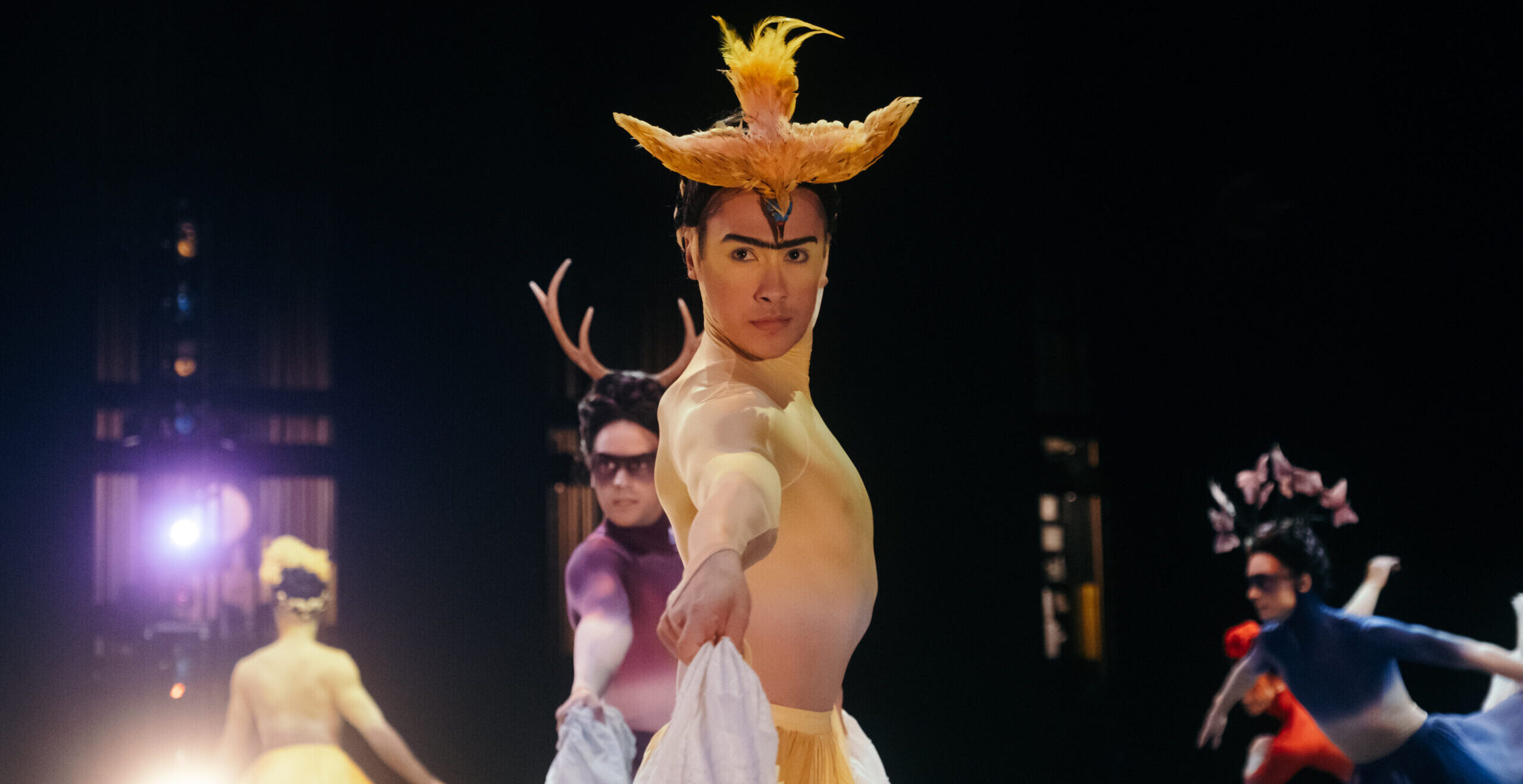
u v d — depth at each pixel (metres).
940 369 8.94
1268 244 10.09
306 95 7.47
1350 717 4.45
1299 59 10.12
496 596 7.35
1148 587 9.55
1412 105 10.18
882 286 8.84
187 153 7.18
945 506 8.82
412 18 7.66
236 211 7.27
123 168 7.02
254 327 7.26
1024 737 8.83
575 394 7.89
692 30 8.31
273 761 4.76
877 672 8.45
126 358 6.96
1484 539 10.05
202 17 7.30
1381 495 10.05
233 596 6.95
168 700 6.62
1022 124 9.48
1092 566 9.54
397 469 7.31
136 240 7.04
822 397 8.53
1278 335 10.06
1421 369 10.16
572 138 7.98
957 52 9.30
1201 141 10.00
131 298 7.00
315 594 5.06
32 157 6.74
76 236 6.80
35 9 6.83
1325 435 10.03
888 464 8.67
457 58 7.71
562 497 7.75
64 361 6.68
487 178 7.68
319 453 7.23
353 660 7.07
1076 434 9.50
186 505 6.86
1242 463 9.89
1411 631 4.38
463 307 7.55
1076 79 9.71
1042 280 9.69
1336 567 9.93
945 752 8.55
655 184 8.20
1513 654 4.31
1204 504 9.76
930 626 8.66
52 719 6.38
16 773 6.29
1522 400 10.11
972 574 8.83
